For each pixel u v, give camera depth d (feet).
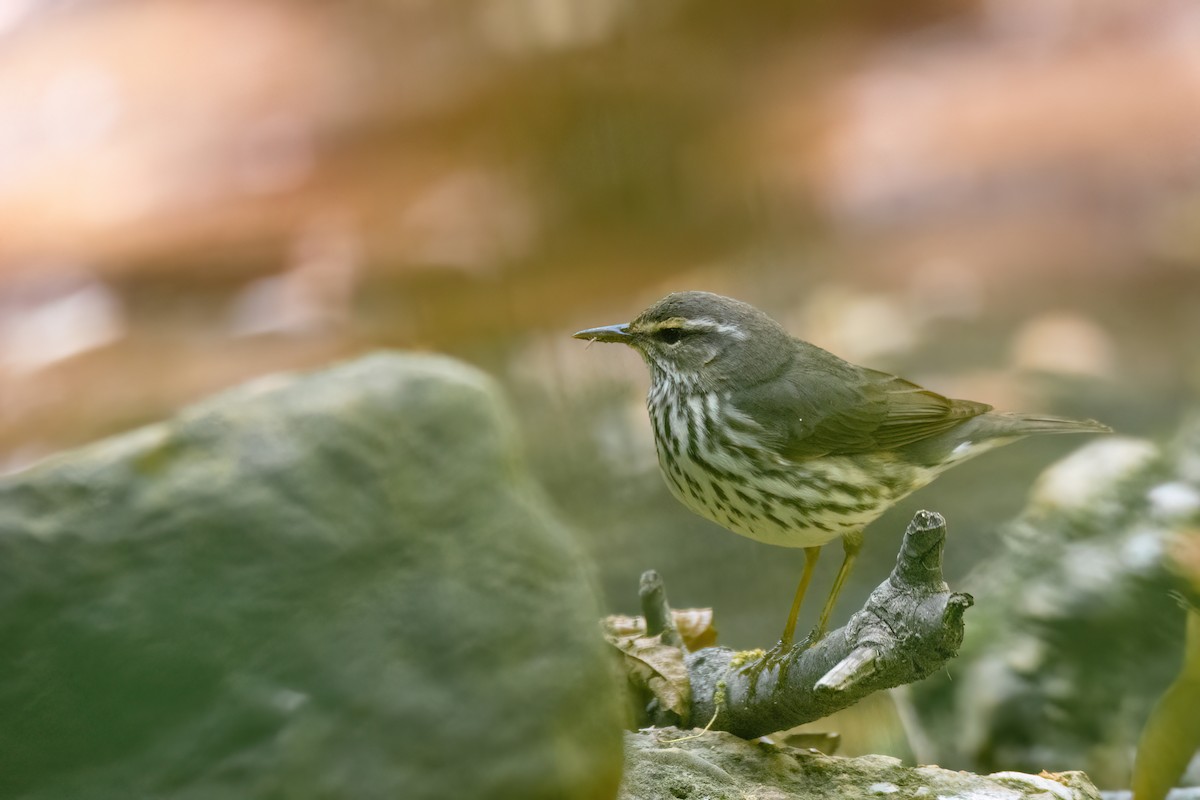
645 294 70.28
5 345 71.05
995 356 55.98
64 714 14.89
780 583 39.04
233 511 15.29
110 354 68.18
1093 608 29.81
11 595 14.83
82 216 90.84
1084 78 96.22
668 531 42.19
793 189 82.94
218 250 82.58
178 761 14.88
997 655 30.37
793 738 24.97
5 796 14.79
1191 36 100.63
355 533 15.51
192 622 15.08
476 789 15.19
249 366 64.95
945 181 81.97
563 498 44.88
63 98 108.27
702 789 19.80
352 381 16.15
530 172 88.17
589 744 15.79
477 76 103.35
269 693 15.06
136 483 15.28
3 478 15.17
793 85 100.83
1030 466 45.29
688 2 103.96
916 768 21.40
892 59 103.91
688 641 26.04
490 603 15.69
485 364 60.64
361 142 99.04
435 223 82.99
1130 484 31.30
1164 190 76.02
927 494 43.62
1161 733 23.93
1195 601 24.76
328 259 79.82
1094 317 59.77
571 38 102.53
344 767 15.01
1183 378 51.88
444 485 15.93
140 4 122.93
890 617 19.11
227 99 107.04
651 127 90.07
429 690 15.33
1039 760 29.43
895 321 60.95
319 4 119.24
